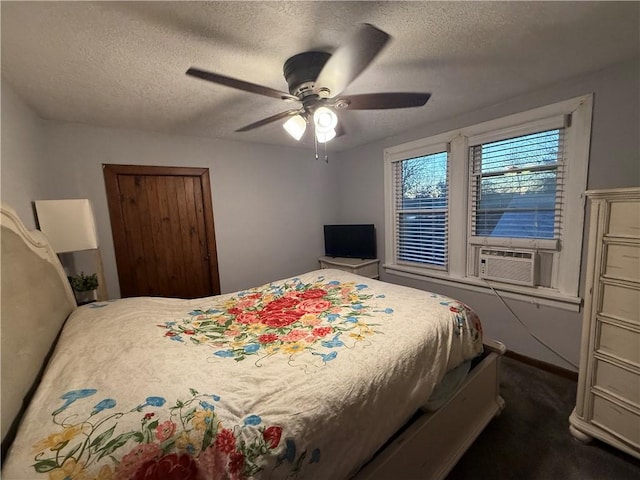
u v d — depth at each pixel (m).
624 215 1.33
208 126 2.52
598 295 1.45
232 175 3.12
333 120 1.42
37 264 1.21
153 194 2.68
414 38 1.36
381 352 1.20
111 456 0.63
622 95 1.74
